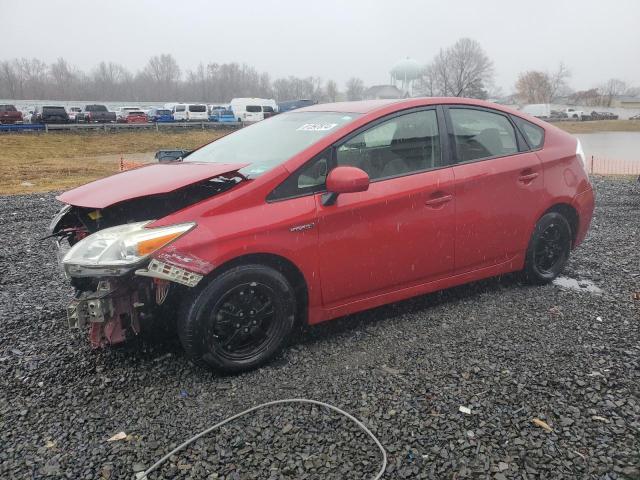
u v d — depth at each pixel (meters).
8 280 5.16
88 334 3.76
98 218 3.23
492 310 4.16
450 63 87.44
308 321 3.50
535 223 4.46
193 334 3.05
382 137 3.74
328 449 2.52
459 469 2.37
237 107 49.53
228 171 3.18
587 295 4.47
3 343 3.69
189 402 2.95
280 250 3.22
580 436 2.57
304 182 3.38
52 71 110.69
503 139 4.36
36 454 2.51
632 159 26.52
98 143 35.75
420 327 3.87
